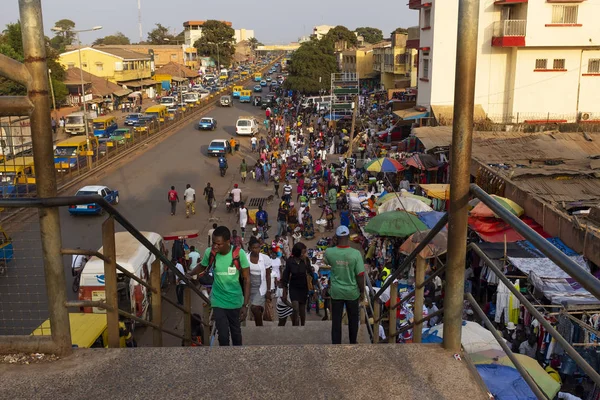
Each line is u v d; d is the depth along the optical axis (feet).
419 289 14.57
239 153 140.46
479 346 25.73
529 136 71.67
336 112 171.53
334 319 20.76
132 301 43.96
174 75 313.32
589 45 95.09
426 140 79.92
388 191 76.18
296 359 11.02
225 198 100.01
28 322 28.22
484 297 43.39
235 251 18.16
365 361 10.84
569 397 26.89
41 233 11.10
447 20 99.50
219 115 212.23
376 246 58.34
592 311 31.07
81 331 30.19
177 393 9.98
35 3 10.43
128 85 258.57
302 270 27.71
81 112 153.99
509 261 39.63
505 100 101.91
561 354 31.37
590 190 50.37
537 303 34.50
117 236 49.98
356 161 105.29
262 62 617.21
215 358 11.17
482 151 66.23
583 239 39.19
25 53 10.58
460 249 10.67
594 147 66.44
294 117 196.95
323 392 9.87
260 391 9.97
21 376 10.68
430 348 11.21
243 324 26.58
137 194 101.81
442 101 102.53
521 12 96.89
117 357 11.32
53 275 11.21
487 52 100.68
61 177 104.17
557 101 99.71
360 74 246.06
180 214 90.12
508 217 8.67
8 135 12.20
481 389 9.80
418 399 9.57
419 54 111.65
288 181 107.55
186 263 56.59
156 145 149.28
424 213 56.49
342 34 330.34
